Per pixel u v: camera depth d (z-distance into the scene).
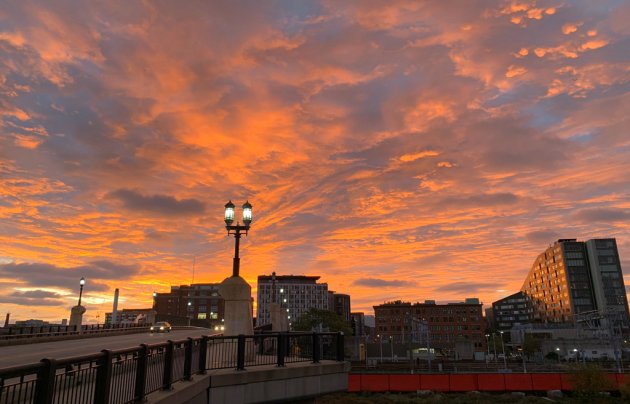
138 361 7.97
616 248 167.62
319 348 15.37
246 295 16.17
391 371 71.38
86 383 6.25
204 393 11.16
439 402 54.69
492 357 113.88
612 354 101.19
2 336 29.48
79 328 43.44
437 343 152.38
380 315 158.50
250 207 18.11
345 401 30.52
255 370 12.61
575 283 169.00
